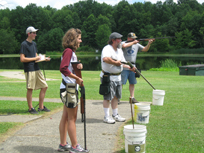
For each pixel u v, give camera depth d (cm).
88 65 3566
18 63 4091
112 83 464
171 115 500
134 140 306
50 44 9975
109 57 457
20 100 702
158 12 12156
